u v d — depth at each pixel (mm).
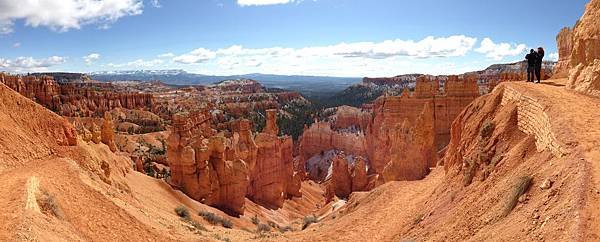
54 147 36531
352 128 156500
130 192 43781
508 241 16641
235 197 67250
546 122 22438
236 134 107438
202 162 63719
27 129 35625
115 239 27922
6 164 30375
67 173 32344
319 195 111188
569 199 15352
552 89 28688
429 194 39406
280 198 89438
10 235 19609
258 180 85688
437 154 69938
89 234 26875
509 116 28859
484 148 29484
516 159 24312
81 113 159875
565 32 44094
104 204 31047
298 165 126375
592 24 27750
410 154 63938
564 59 44156
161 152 116625
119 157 53562
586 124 20188
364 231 37969
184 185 62844
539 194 18266
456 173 34094
